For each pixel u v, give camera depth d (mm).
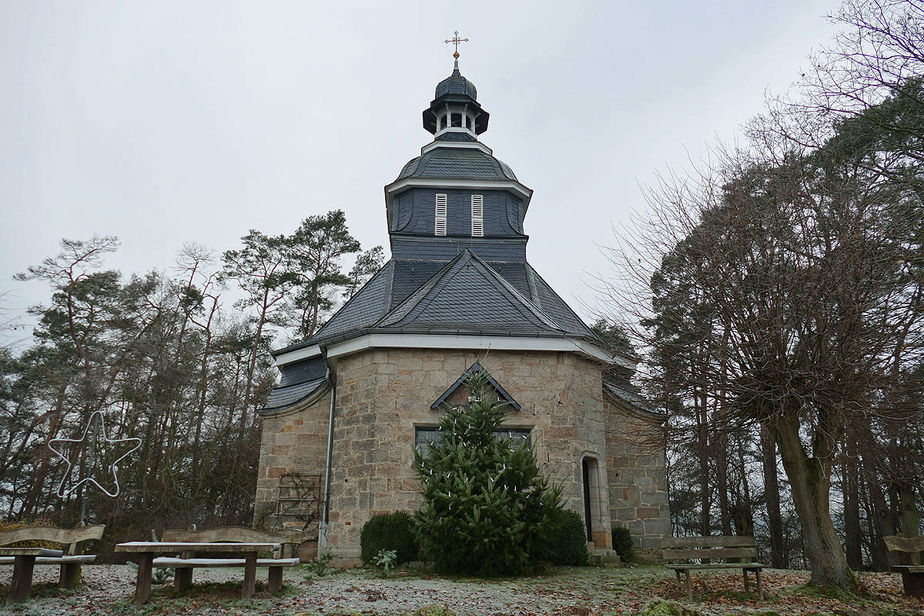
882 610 9289
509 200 24328
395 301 19953
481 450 12352
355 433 15852
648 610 8234
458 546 11680
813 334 9969
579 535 14641
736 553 10180
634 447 18156
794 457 10797
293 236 38125
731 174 13266
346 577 11992
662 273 12930
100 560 19656
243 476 29375
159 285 33938
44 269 32531
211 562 8891
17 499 34719
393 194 24484
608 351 14484
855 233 10195
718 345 10727
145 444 27203
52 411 28672
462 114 27031
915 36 12477
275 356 21672
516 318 17047
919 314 10516
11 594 8344
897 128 13117
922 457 16828
